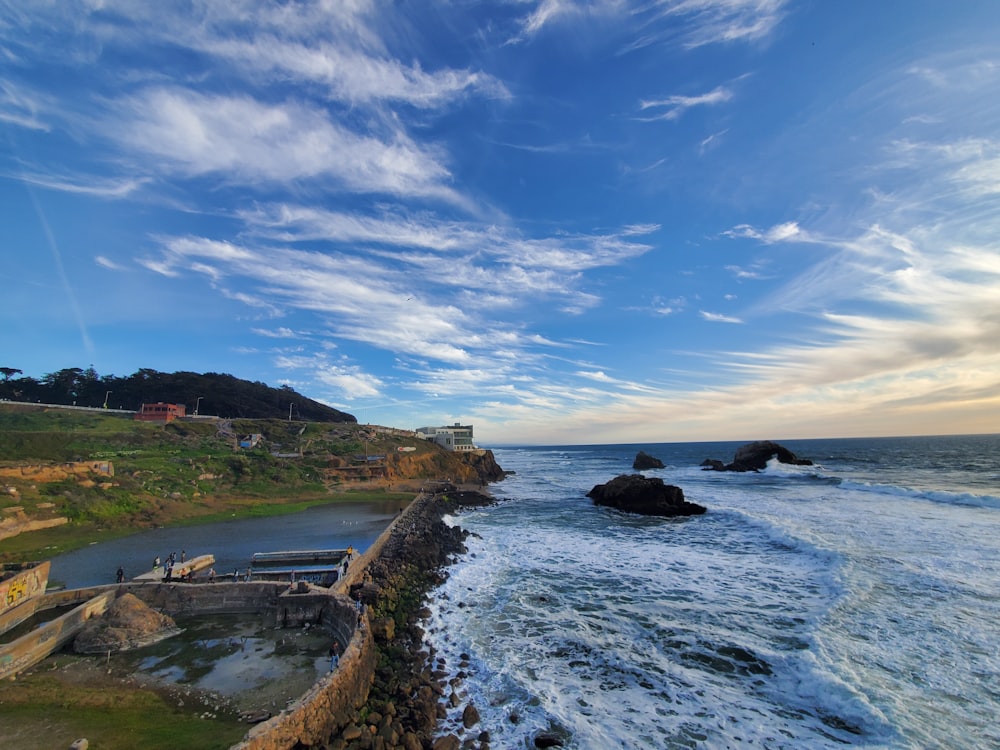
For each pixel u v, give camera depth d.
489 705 12.75
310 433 88.94
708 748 10.77
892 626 16.33
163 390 116.25
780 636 16.17
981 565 22.33
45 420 66.81
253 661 14.62
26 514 32.12
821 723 11.66
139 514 37.41
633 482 46.50
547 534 34.69
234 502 46.06
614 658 15.08
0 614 16.66
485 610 19.55
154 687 13.01
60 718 11.24
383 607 19.19
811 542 26.94
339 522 38.25
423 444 91.69
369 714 12.30
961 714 11.62
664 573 23.77
